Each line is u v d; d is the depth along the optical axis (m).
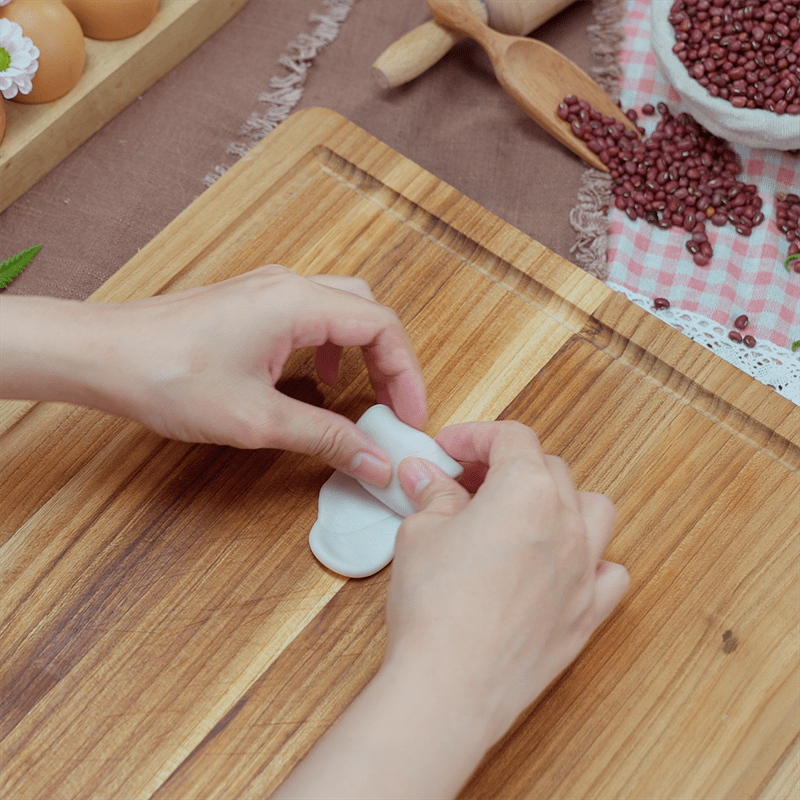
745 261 0.77
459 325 0.65
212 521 0.62
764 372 0.74
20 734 0.59
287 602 0.60
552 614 0.52
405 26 0.84
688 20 0.77
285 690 0.59
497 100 0.83
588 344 0.64
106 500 0.62
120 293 0.66
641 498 0.62
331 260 0.67
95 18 0.78
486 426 0.57
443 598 0.51
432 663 0.50
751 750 0.58
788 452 0.62
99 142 0.81
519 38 0.79
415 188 0.67
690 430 0.63
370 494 0.61
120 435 0.63
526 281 0.65
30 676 0.60
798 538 0.61
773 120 0.75
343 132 0.68
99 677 0.59
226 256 0.67
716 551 0.61
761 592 0.60
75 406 0.64
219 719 0.59
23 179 0.79
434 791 0.50
